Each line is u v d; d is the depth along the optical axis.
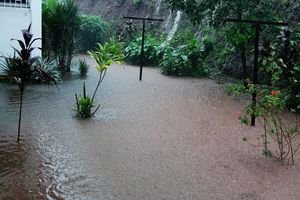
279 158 4.86
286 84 7.19
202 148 5.15
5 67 8.31
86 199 3.67
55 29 9.78
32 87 8.12
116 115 6.52
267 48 6.36
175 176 4.24
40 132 5.46
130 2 17.23
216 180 4.19
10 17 8.41
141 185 3.99
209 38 11.77
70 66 10.50
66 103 7.04
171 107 7.26
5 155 4.62
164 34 14.69
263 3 8.62
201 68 10.85
